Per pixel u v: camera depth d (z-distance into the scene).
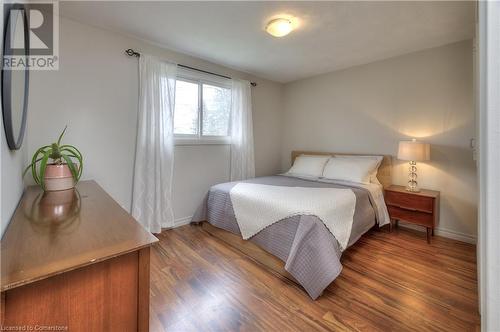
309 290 1.69
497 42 0.37
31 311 0.69
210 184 3.39
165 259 2.24
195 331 1.40
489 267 0.39
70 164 1.81
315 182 3.01
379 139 3.24
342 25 2.27
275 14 2.09
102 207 1.31
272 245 2.03
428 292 1.76
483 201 0.41
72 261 0.73
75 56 2.24
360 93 3.41
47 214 1.18
